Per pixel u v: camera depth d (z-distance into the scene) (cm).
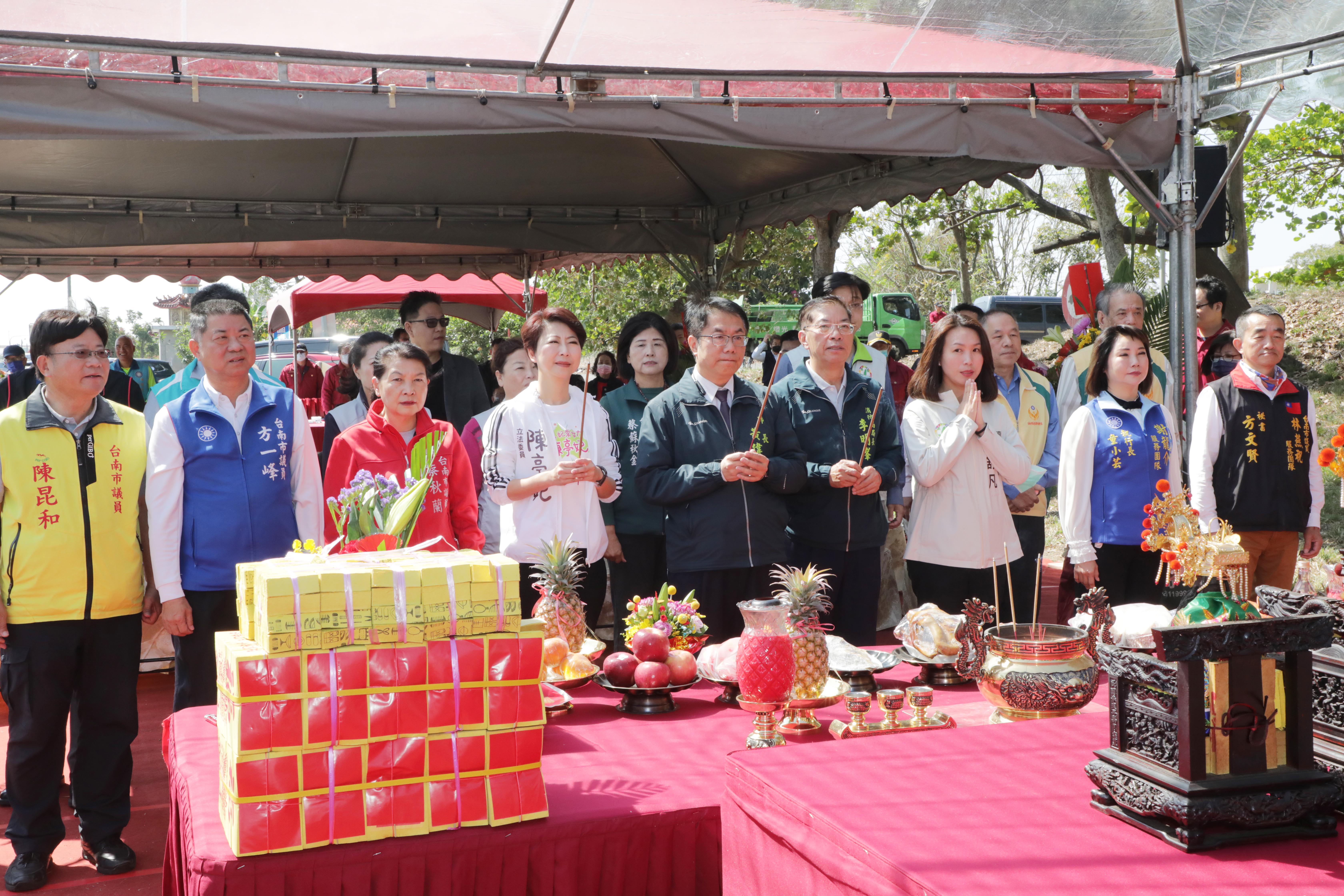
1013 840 120
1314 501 398
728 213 794
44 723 276
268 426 298
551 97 367
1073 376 439
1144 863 114
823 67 389
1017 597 356
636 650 230
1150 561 369
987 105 406
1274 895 105
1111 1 367
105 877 289
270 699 150
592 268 1075
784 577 221
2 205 714
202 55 327
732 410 346
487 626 159
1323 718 134
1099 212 938
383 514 226
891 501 398
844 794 137
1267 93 412
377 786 155
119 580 280
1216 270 753
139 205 743
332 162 681
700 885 170
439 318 540
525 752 161
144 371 1157
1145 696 126
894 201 607
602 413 370
